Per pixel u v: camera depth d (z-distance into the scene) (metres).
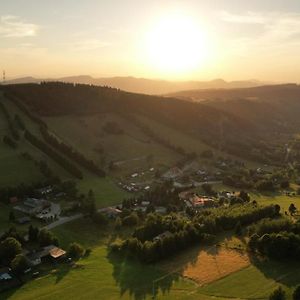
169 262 174.62
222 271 164.00
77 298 149.62
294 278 156.25
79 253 185.50
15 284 159.62
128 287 156.50
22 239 192.12
